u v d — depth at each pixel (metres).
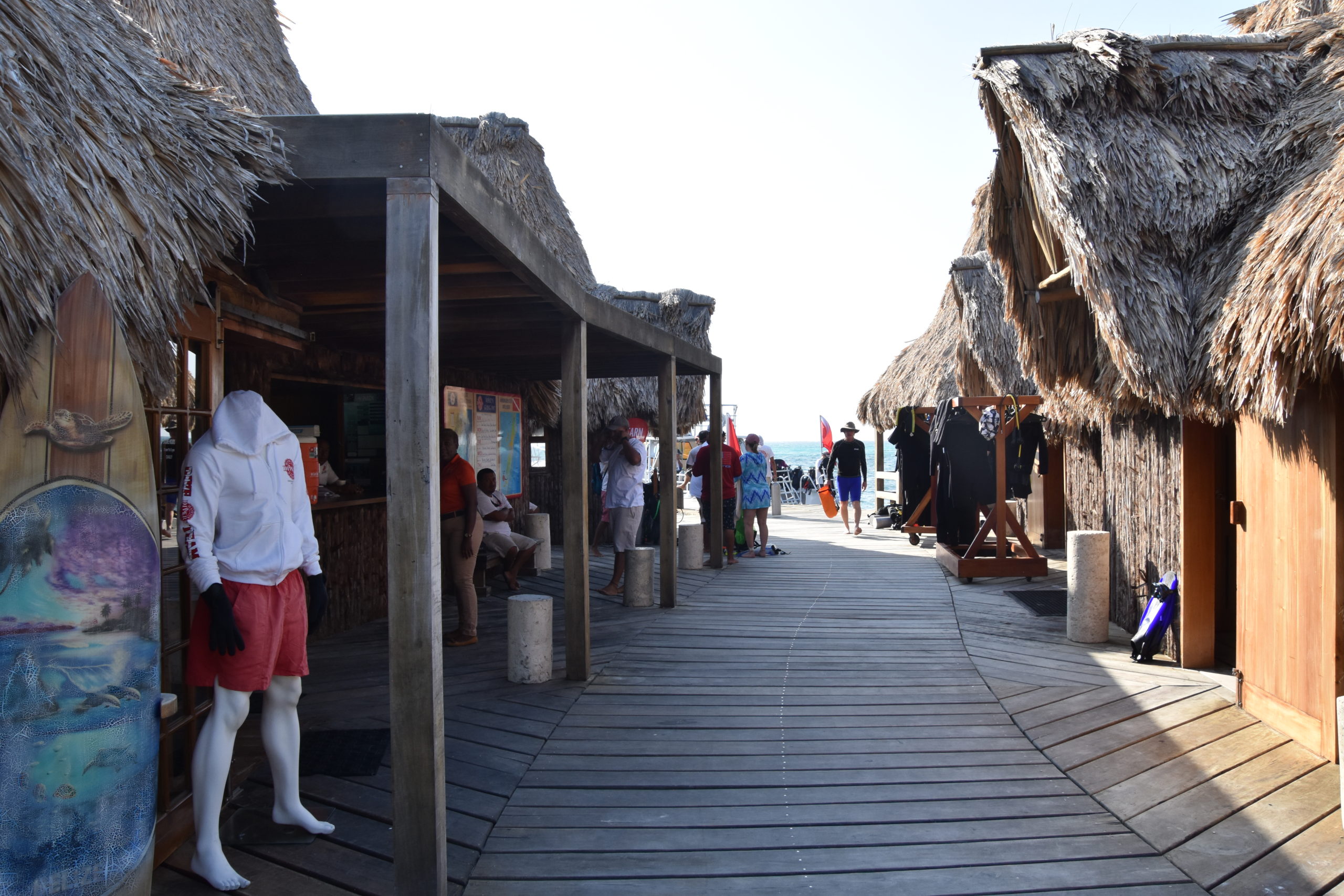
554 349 8.23
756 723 5.10
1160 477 6.66
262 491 3.23
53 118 2.30
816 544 14.19
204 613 3.19
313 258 4.46
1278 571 4.74
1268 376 4.03
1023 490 10.54
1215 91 5.59
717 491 11.30
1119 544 7.72
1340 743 3.64
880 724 5.09
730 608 8.61
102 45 2.71
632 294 12.88
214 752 3.13
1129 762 4.44
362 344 7.84
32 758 2.24
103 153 2.43
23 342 2.17
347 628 7.59
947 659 6.57
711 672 6.22
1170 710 5.20
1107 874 3.35
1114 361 5.64
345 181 3.04
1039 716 5.18
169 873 3.24
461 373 10.14
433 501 2.96
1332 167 4.29
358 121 2.99
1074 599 7.07
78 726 2.36
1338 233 3.68
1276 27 7.38
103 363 2.44
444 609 8.59
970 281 12.32
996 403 10.23
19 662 2.21
